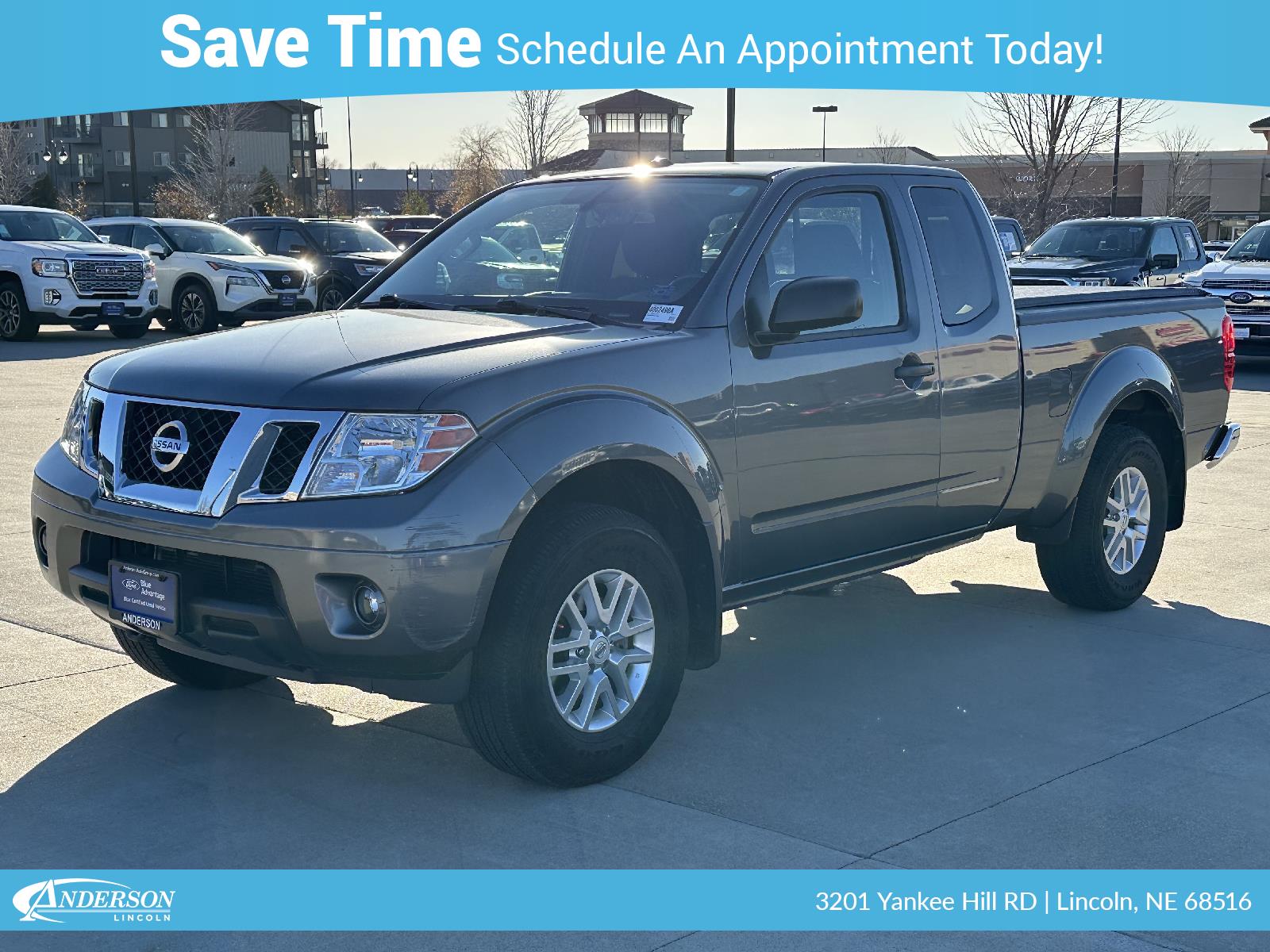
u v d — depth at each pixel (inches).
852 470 197.3
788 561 192.7
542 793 165.8
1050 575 247.3
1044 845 152.1
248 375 161.6
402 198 3531.0
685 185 201.0
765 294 187.0
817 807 161.9
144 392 167.2
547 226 206.1
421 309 196.2
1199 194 2704.2
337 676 155.3
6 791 163.9
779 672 213.5
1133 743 182.7
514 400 158.2
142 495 161.8
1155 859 149.1
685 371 175.0
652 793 165.9
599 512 165.8
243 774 170.6
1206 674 212.7
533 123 1796.3
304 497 152.1
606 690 168.4
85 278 760.3
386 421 152.5
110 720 188.1
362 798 163.9
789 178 195.9
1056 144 1526.8
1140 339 249.1
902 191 211.3
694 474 173.3
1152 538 252.5
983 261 221.9
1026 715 193.6
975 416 215.8
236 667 162.4
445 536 149.9
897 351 202.4
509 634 157.6
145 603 163.6
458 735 185.6
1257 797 165.6
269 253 910.4
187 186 3142.2
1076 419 235.0
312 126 4451.3
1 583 254.5
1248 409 516.1
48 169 4138.8
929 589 266.7
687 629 177.5
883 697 201.6
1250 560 288.8
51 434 425.7
